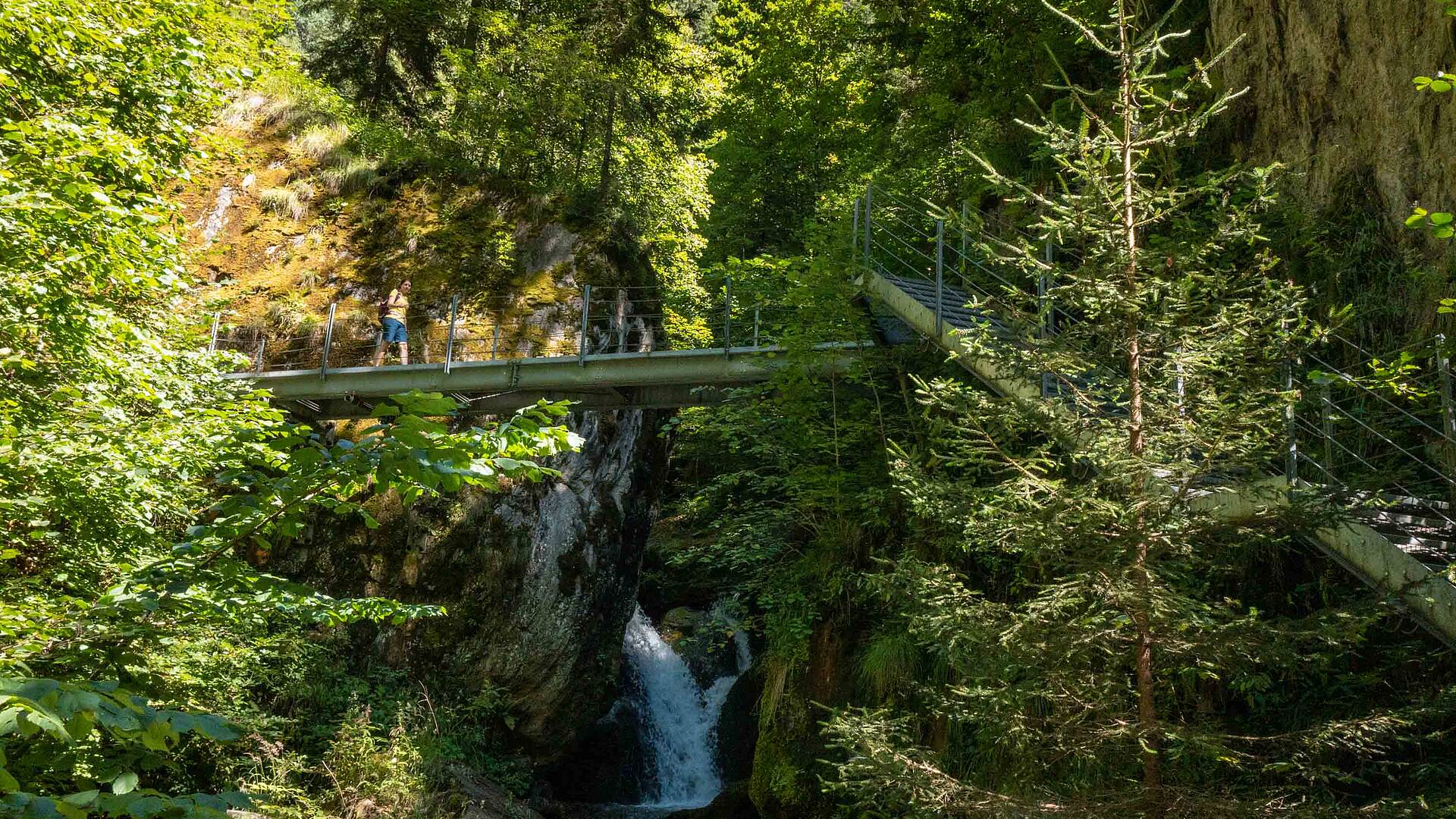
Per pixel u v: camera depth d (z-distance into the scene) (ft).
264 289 53.31
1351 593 20.02
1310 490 15.33
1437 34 23.41
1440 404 21.04
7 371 18.53
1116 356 15.88
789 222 77.51
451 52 68.23
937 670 26.50
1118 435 15.38
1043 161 35.86
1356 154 25.70
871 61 54.08
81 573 18.66
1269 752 18.84
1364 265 24.47
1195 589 17.25
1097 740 14.78
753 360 38.32
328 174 58.80
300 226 56.29
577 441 9.84
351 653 41.70
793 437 35.60
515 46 69.36
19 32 21.97
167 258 21.97
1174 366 15.29
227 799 5.94
